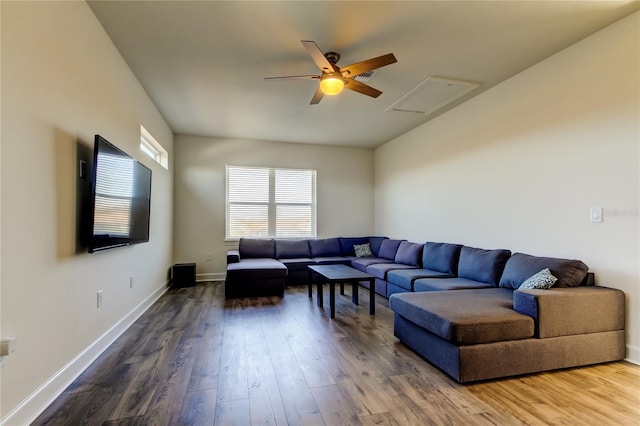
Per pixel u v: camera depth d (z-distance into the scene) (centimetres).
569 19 238
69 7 200
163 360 237
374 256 579
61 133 193
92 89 232
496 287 315
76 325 210
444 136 444
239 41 265
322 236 627
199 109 424
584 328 225
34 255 167
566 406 178
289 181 612
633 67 231
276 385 201
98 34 240
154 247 409
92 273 233
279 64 304
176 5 221
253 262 482
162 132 452
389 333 297
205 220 559
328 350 257
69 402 180
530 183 313
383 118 465
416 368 226
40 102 172
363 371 221
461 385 202
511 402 182
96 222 218
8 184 148
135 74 322
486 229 370
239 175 584
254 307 386
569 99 276
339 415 170
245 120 471
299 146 615
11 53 150
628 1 219
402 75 328
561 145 283
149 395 189
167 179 487
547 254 296
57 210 188
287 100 393
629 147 234
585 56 263
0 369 142
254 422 164
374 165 661
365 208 655
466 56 292
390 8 225
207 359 239
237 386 200
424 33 255
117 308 282
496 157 355
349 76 271
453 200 426
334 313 356
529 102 314
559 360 219
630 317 234
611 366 228
